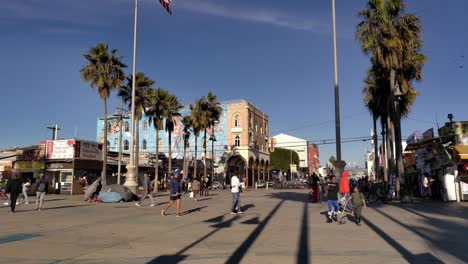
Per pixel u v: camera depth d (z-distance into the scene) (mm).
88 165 38562
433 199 23688
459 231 10781
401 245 8781
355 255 7754
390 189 25688
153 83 39125
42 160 37625
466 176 21781
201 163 64312
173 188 15070
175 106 45125
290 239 9641
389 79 24609
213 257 7602
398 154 22125
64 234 10445
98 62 31312
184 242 9242
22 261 7227
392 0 21781
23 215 15516
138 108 38094
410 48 21969
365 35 22297
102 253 7965
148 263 7094
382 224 12312
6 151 40344
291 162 98375
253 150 69000
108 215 15430
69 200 26031
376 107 33625
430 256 7641
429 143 24328
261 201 23406
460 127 22219
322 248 8477
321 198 25406
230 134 66938
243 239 9648
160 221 13344
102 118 72125
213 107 50969
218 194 35500
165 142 70062
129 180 25016
